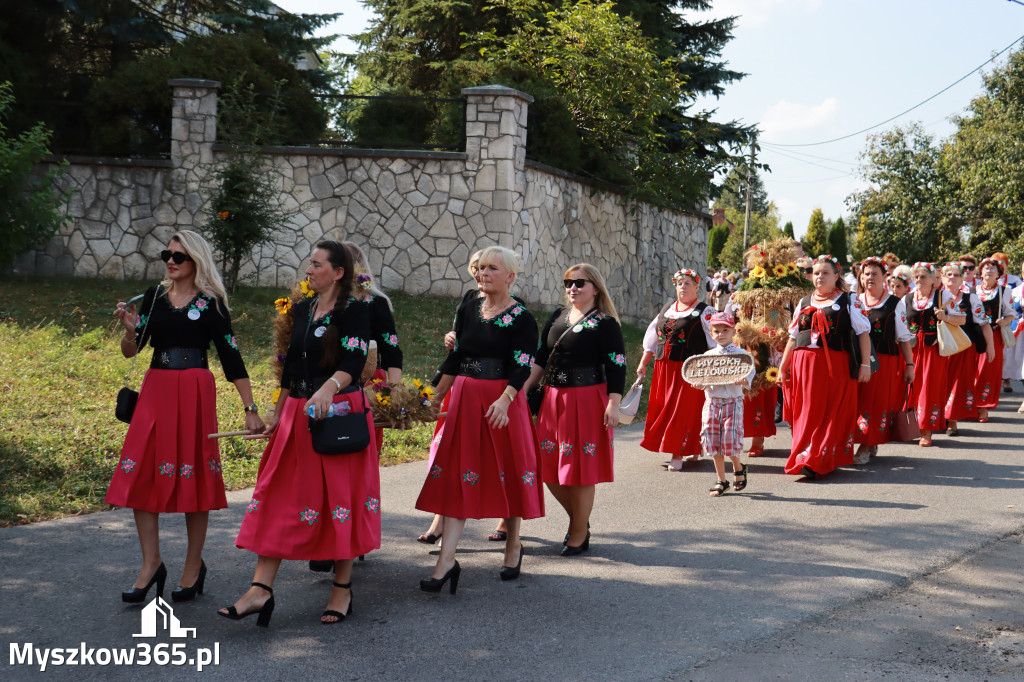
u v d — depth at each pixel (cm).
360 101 1622
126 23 1733
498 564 541
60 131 1552
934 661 397
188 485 455
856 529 609
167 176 1445
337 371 431
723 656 400
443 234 1442
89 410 840
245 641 414
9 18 1596
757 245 934
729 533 604
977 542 576
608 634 426
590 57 1691
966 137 3102
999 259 1108
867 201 3219
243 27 1958
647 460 862
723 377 710
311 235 1455
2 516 593
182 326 463
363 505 440
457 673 381
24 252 1312
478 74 1574
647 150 1784
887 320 842
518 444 511
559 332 568
